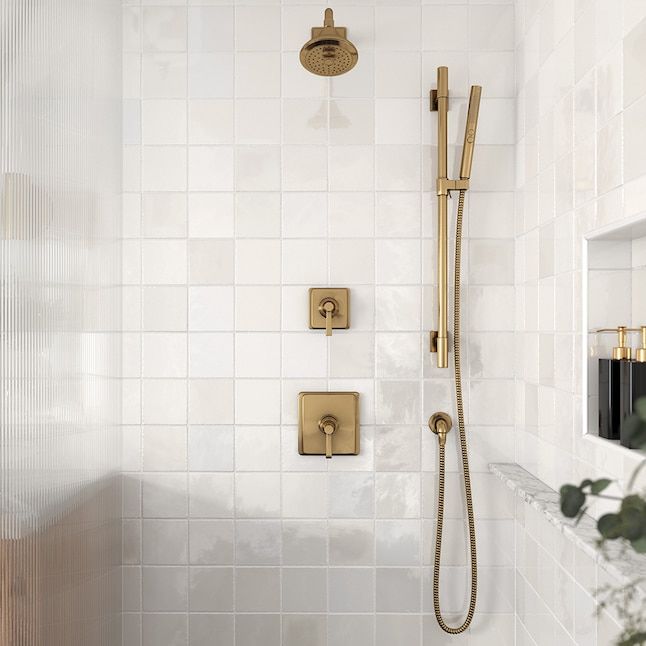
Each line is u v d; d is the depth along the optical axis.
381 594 1.89
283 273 1.89
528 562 1.71
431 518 1.88
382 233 1.88
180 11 1.89
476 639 1.88
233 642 1.89
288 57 1.88
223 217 1.89
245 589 1.89
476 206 1.89
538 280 1.66
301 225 1.88
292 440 1.88
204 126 1.89
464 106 1.88
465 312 1.89
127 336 1.89
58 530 1.40
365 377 1.88
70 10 1.46
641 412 0.67
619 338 1.23
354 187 1.89
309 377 1.88
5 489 1.17
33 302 1.27
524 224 1.78
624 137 1.15
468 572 1.88
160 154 1.89
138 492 1.89
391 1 1.88
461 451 1.80
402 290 1.88
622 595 1.11
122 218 1.88
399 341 1.88
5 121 1.16
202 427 1.89
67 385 1.45
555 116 1.52
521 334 1.82
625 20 1.14
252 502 1.88
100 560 1.69
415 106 1.88
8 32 1.17
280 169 1.88
